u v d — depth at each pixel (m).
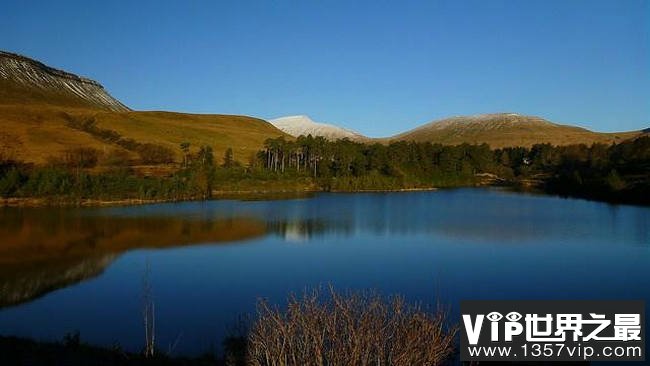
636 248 57.12
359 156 162.12
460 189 153.38
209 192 127.06
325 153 159.62
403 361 13.28
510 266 48.53
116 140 191.12
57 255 54.69
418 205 104.69
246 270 47.50
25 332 31.17
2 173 114.69
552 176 171.00
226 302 37.00
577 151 188.00
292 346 13.67
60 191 104.50
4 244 60.72
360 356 13.44
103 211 92.56
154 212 91.44
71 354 20.23
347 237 66.06
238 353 20.80
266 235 67.62
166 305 36.47
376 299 20.05
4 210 93.12
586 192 127.19
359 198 122.12
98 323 32.72
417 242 62.22
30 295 39.50
